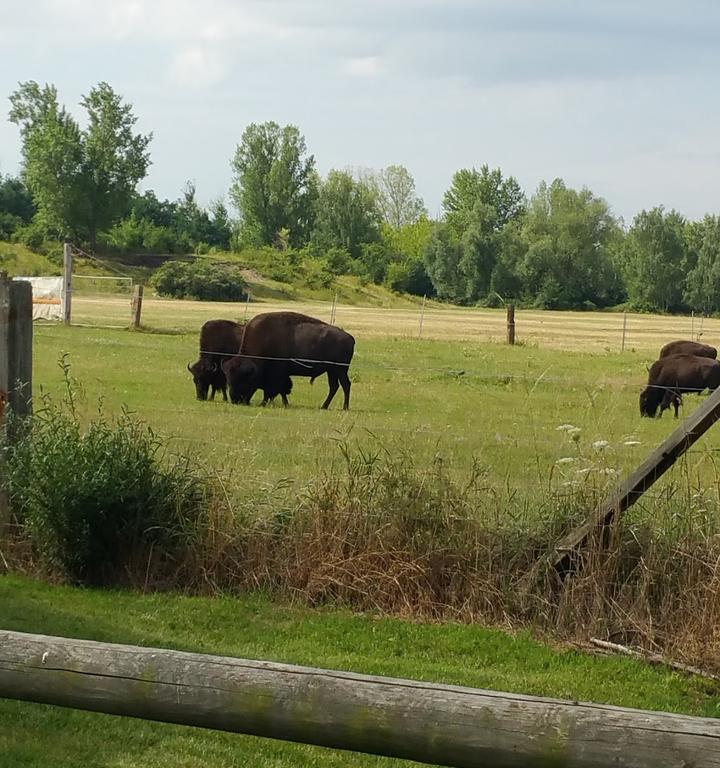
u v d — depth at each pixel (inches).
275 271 3609.7
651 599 259.9
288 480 305.6
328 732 100.0
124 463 295.1
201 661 104.2
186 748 199.2
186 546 292.0
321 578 281.1
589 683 235.0
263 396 823.7
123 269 3499.0
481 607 271.9
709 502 269.7
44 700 106.8
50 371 815.7
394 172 5403.5
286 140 4562.0
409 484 287.7
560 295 3831.2
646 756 92.5
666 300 3772.1
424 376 928.3
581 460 306.7
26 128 3769.7
